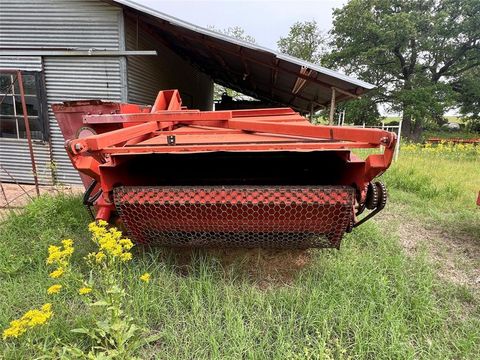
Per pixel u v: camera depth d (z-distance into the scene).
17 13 6.18
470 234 4.00
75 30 6.17
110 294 1.78
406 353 1.88
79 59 6.19
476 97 25.91
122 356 1.67
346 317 2.14
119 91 6.28
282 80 8.44
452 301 2.51
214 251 3.08
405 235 3.91
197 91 14.35
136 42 6.68
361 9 25.05
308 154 2.53
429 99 23.17
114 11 6.02
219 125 2.97
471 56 24.48
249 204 2.06
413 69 25.73
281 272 2.82
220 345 1.94
